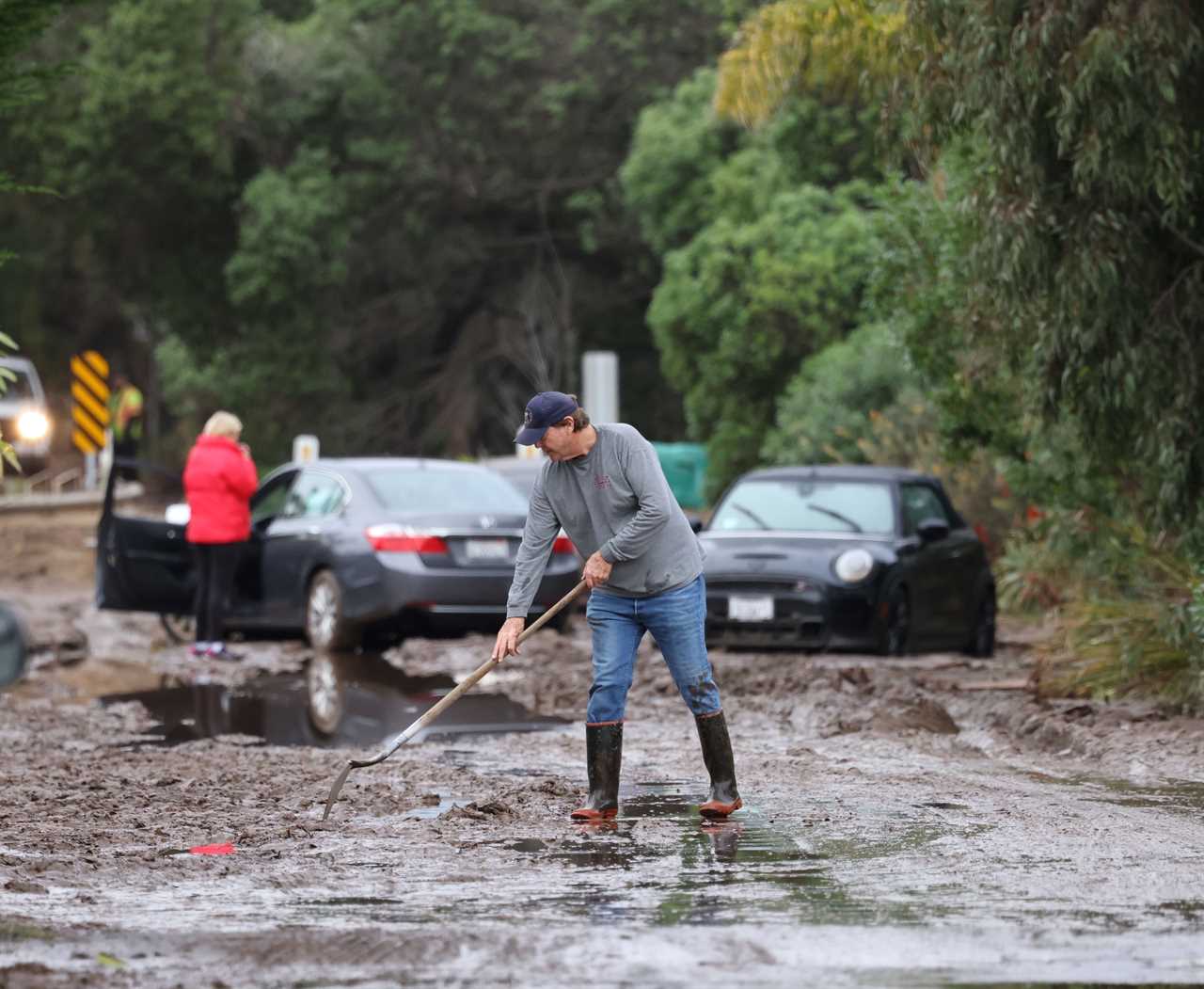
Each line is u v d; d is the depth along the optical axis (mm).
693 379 84938
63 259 122562
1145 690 29125
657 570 20422
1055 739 26453
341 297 118188
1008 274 27203
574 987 13016
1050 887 16328
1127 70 24641
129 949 14117
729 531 39906
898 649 37969
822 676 33031
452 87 113312
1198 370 27391
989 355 36219
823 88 40281
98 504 78375
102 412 90062
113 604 44000
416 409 125562
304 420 118000
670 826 19797
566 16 114438
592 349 125875
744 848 18438
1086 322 27297
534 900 15953
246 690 35688
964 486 53281
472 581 40969
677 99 100250
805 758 25406
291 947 14148
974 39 26438
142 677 38312
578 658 39250
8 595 60625
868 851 18203
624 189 114062
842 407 64438
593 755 20516
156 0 104562
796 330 79875
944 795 21906
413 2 111375
